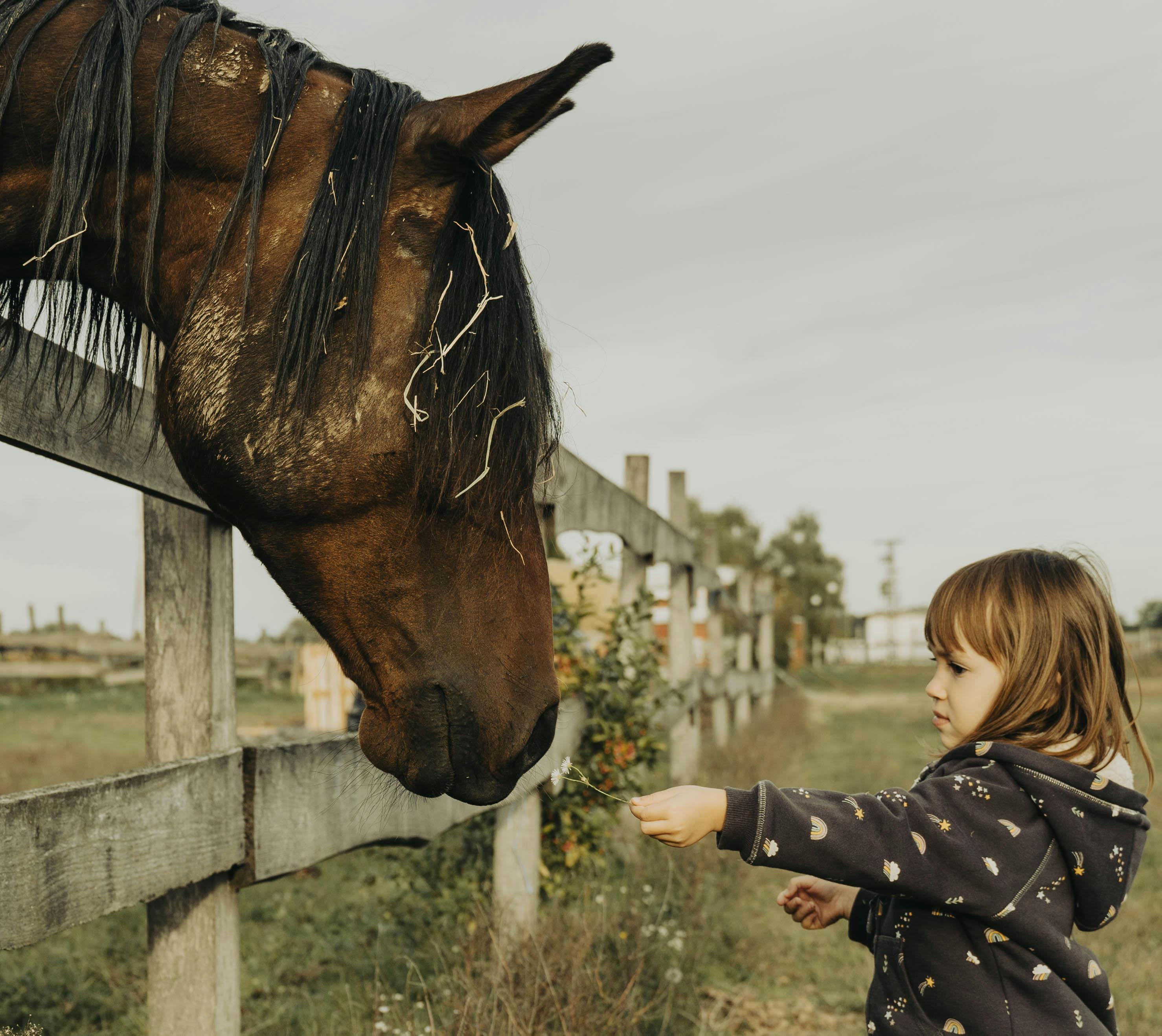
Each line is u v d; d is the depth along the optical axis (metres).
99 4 1.48
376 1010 2.64
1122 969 3.51
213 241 1.41
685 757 6.22
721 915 3.98
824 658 40.69
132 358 1.63
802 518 46.53
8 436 1.44
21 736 9.42
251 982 3.19
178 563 1.94
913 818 1.40
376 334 1.33
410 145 1.39
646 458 5.83
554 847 3.60
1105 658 1.52
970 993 1.41
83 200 1.39
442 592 1.36
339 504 1.34
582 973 2.70
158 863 1.62
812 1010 3.28
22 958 3.34
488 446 1.33
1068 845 1.42
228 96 1.42
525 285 1.46
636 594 4.89
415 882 3.69
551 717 1.44
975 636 1.56
